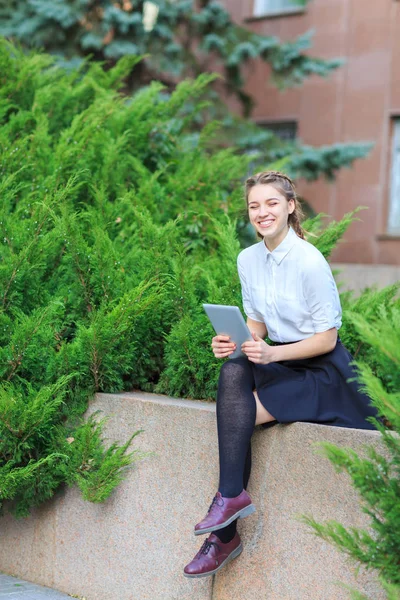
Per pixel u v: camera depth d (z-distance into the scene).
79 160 5.12
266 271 3.28
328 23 14.12
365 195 13.80
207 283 4.36
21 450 3.70
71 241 4.10
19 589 3.88
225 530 3.17
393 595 2.40
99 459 3.68
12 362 3.72
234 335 3.10
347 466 2.54
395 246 13.54
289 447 3.15
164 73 9.81
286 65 10.45
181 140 6.35
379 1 13.66
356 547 2.53
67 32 9.36
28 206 4.63
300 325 3.20
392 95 13.59
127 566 3.67
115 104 5.68
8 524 4.16
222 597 3.32
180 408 3.54
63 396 3.84
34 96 5.97
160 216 5.15
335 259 14.03
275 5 14.85
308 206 10.09
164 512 3.56
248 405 3.11
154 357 4.27
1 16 9.44
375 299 4.16
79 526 3.86
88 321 4.14
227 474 3.07
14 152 5.00
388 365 2.50
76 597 3.83
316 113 14.28
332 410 3.16
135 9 9.50
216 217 5.21
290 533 3.13
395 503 2.44
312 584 3.04
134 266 4.38
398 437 2.73
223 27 10.22
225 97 10.87
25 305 4.06
